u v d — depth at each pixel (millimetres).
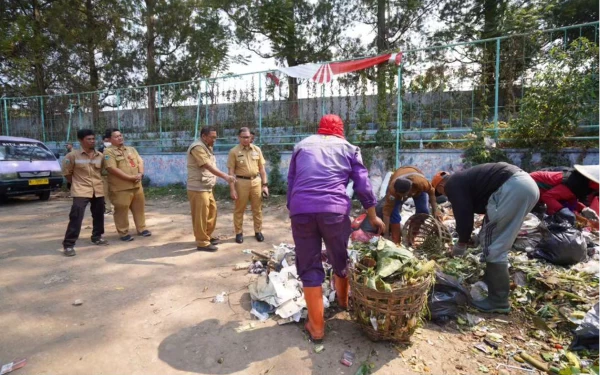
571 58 6094
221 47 16781
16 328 2959
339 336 2789
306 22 15047
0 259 4637
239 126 10055
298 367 2457
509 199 2912
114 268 4270
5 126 14812
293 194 2783
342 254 2846
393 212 4543
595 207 4852
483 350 2625
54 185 9695
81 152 4867
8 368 2453
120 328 2949
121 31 17219
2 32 14969
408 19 14672
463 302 3049
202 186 4762
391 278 2623
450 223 5156
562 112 6094
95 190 5016
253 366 2475
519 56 6840
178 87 11023
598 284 3281
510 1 12555
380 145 8023
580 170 3598
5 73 16953
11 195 8766
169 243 5316
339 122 3072
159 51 17266
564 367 2395
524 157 6613
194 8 16234
